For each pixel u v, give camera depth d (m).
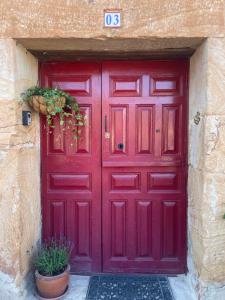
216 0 2.24
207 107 2.31
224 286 2.42
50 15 2.29
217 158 2.34
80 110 2.89
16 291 2.41
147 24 2.28
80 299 2.57
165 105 2.87
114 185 2.93
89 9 2.29
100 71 2.87
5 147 2.35
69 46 2.50
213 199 2.37
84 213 2.95
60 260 2.61
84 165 2.93
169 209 2.93
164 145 2.89
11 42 2.29
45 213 2.95
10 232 2.40
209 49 2.27
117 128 2.90
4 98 2.32
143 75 2.86
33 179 2.73
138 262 2.96
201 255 2.44
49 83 2.89
